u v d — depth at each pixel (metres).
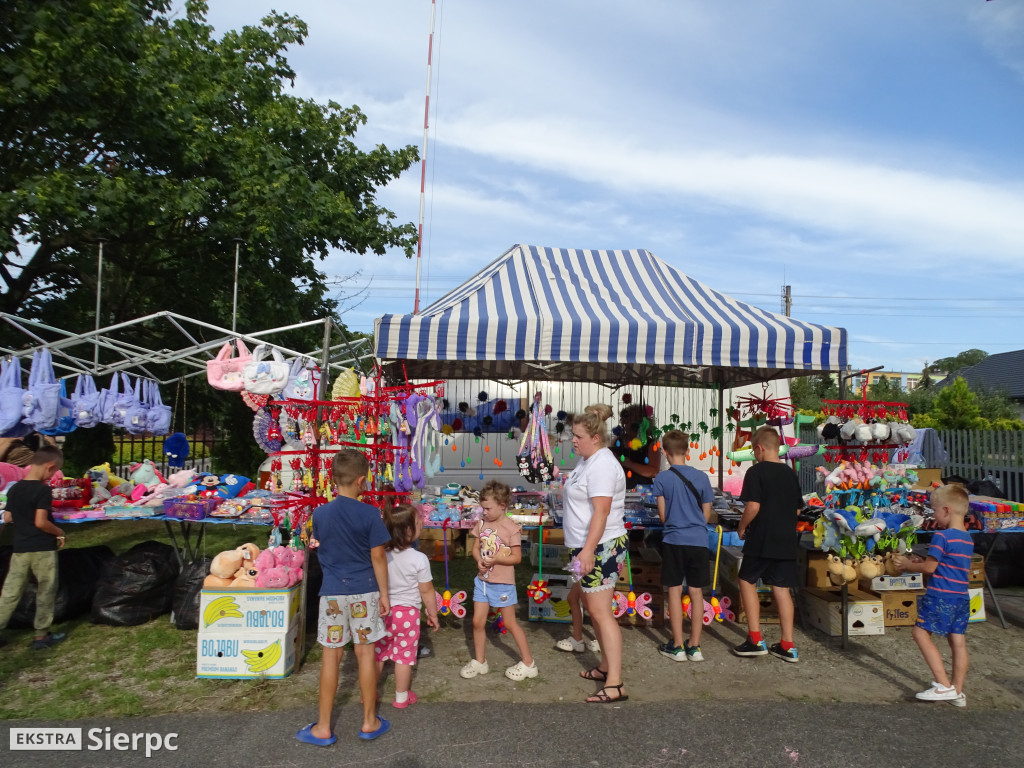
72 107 9.26
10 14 9.11
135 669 4.82
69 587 5.90
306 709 4.18
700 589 5.08
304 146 13.12
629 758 3.60
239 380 5.68
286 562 4.82
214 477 6.34
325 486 5.11
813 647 5.39
